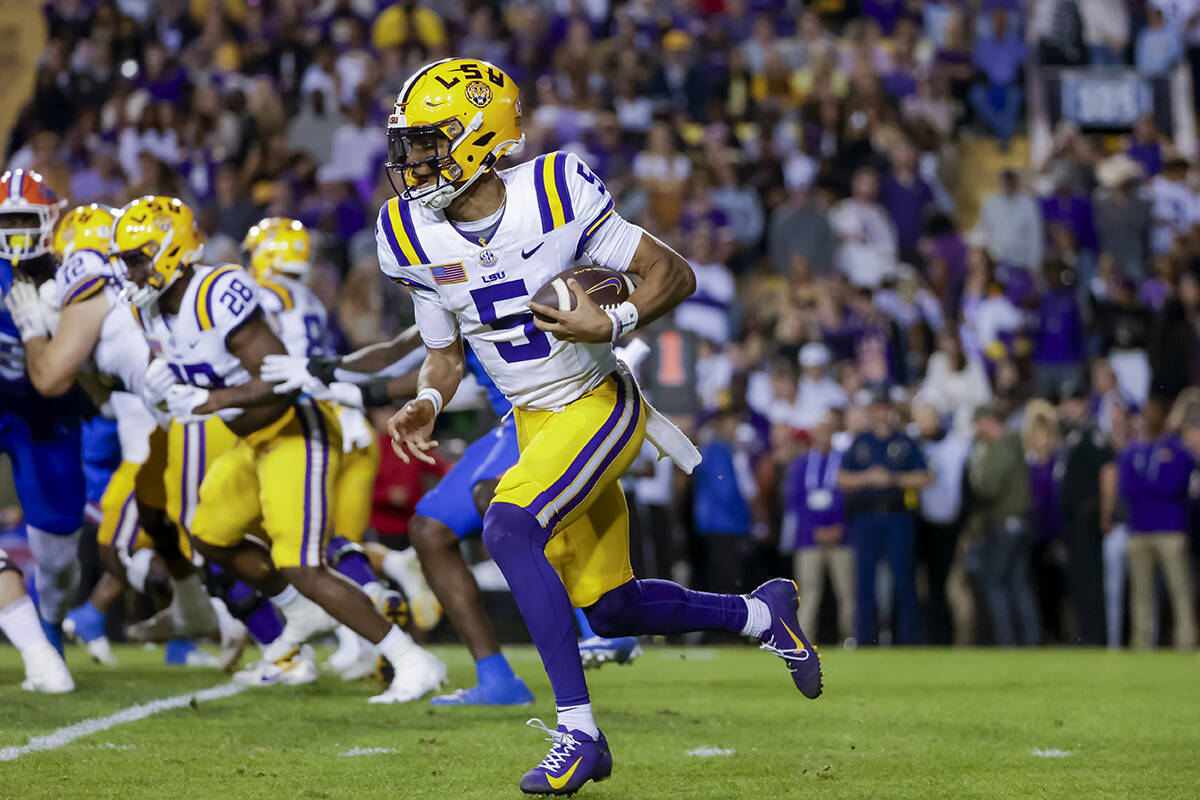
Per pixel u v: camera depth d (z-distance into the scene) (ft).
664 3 167.43
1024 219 145.59
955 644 108.27
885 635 106.83
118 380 61.11
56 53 153.28
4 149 167.73
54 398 61.16
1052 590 111.04
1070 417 116.67
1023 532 106.01
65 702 54.70
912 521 104.53
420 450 39.75
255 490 59.31
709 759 42.55
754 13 169.37
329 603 56.80
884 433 104.99
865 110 153.58
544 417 39.60
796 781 38.52
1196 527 108.78
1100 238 149.28
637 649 64.80
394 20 158.20
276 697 58.59
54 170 140.36
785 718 53.57
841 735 48.55
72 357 58.03
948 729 50.57
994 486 105.70
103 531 71.56
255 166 137.18
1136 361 132.77
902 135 153.58
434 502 56.90
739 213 141.59
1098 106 168.04
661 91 154.71
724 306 131.03
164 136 143.33
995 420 107.14
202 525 60.49
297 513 56.34
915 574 104.88
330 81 151.33
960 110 165.27
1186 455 106.22
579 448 38.01
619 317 36.37
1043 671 78.07
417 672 57.16
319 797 35.65
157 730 47.42
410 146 37.55
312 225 131.64
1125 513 107.24
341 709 54.34
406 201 38.88
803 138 151.64
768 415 120.67
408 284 39.65
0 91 169.58
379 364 54.85
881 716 54.49
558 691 36.06
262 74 154.71
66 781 37.47
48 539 62.18
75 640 86.07
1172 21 171.73
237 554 61.62
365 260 126.41
